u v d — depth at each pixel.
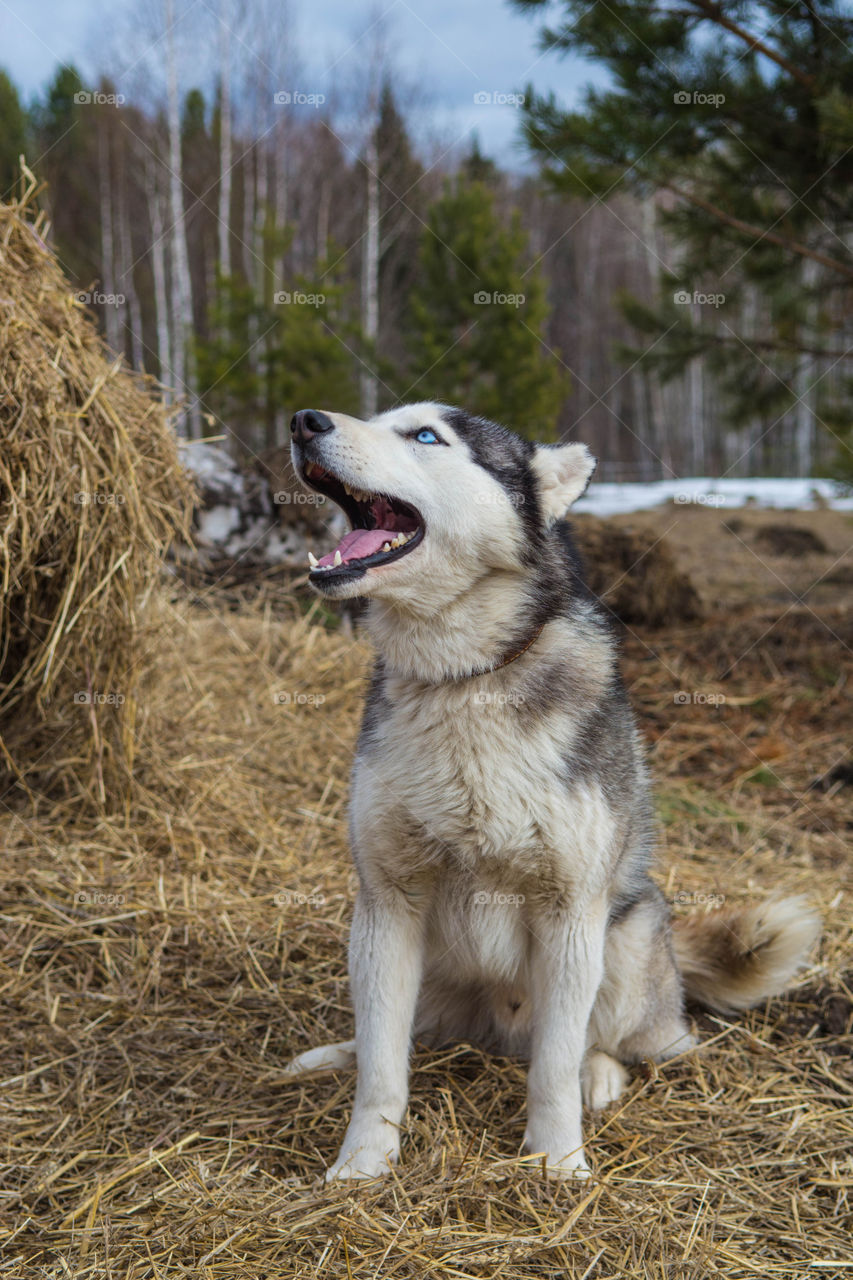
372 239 18.73
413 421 2.45
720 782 4.94
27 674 3.66
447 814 2.25
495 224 12.79
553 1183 2.09
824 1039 2.85
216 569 6.05
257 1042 2.71
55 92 26.64
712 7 5.62
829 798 4.77
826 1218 2.08
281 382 12.31
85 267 21.48
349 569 2.24
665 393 30.80
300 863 3.74
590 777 2.28
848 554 9.70
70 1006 2.78
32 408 3.26
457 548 2.32
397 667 2.38
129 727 3.79
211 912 3.28
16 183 3.53
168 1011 2.81
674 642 6.59
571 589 2.57
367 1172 2.12
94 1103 2.40
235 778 4.20
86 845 3.54
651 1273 1.84
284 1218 1.93
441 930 2.43
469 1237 1.89
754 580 8.69
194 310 22.47
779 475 27.41
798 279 7.41
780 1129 2.40
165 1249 1.84
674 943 3.03
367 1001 2.26
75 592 3.55
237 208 20.80
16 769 3.66
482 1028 2.78
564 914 2.29
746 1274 1.90
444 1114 2.40
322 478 2.54
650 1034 2.75
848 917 3.61
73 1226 1.94
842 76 5.64
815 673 6.11
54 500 3.32
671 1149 2.31
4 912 3.12
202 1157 2.19
